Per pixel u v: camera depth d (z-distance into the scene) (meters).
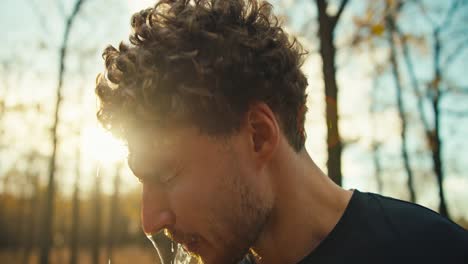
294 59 0.97
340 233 0.91
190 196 0.82
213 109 0.82
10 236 33.94
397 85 11.68
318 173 0.98
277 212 0.91
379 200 0.98
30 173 25.52
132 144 0.83
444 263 0.86
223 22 0.88
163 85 0.81
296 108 0.96
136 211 15.54
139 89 0.81
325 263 0.89
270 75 0.90
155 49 0.83
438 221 0.92
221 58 0.84
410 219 0.92
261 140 0.87
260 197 0.87
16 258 30.25
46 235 15.68
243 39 0.87
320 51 5.26
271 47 0.92
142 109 0.81
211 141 0.82
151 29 0.85
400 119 12.27
